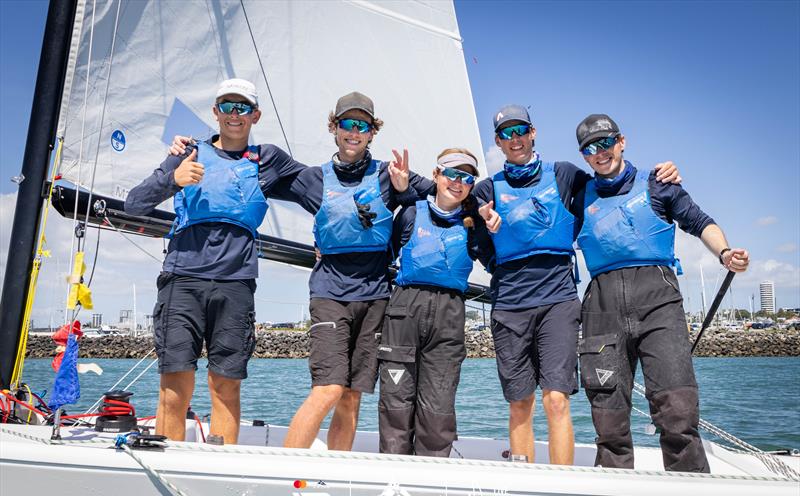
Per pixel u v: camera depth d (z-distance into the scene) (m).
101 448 1.96
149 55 3.53
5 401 2.65
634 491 1.97
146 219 3.24
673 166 2.70
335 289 2.72
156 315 2.54
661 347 2.46
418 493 1.93
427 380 2.65
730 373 22.30
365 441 3.46
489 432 6.64
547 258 2.76
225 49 3.88
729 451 3.14
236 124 2.71
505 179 2.86
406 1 4.73
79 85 3.21
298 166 2.90
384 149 4.65
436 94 4.88
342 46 4.41
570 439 2.55
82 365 2.12
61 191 3.07
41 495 1.91
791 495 2.00
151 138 3.52
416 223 2.79
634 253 2.60
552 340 2.66
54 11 3.17
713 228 2.59
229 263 2.58
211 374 2.57
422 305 2.67
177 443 2.00
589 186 2.80
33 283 3.00
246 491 1.91
